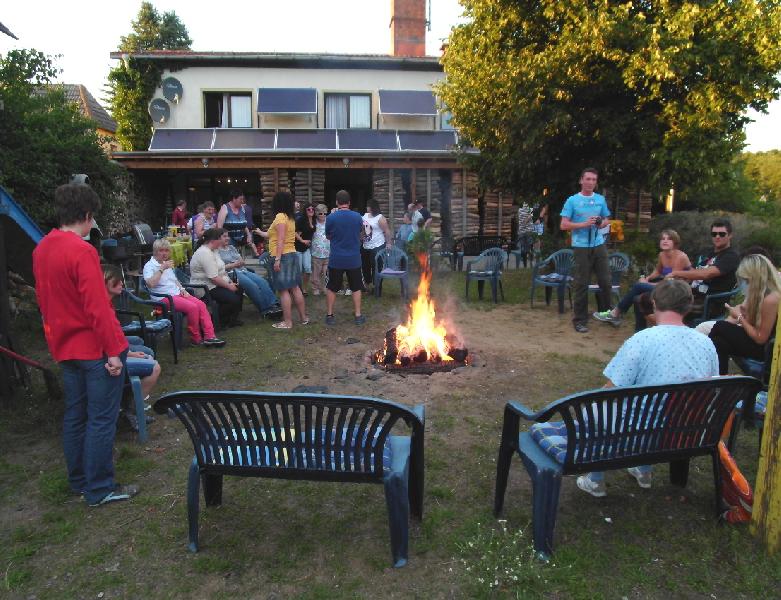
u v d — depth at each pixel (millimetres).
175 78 16562
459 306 8555
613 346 6207
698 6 8711
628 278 10641
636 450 2641
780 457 2508
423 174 15836
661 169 9414
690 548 2664
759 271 3783
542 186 11305
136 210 15352
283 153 14594
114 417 3062
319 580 2482
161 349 6148
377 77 17297
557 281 7941
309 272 9469
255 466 2602
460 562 2588
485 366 5473
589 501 3086
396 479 2508
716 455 2789
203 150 14445
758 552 2592
